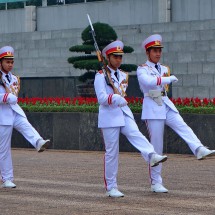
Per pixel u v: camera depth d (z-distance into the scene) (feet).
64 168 98.32
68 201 72.95
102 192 78.18
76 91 168.14
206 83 172.86
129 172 92.84
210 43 174.19
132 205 69.92
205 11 185.88
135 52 185.78
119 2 200.64
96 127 119.85
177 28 180.86
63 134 123.34
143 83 76.48
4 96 80.43
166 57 180.14
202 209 67.15
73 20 208.44
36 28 213.46
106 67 75.51
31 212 67.41
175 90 177.06
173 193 76.33
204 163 100.32
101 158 109.50
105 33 146.41
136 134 74.95
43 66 201.36
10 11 219.82
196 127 109.91
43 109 125.49
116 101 73.87
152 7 195.00
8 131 82.12
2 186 82.64
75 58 151.53
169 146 112.37
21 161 107.55
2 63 82.02
